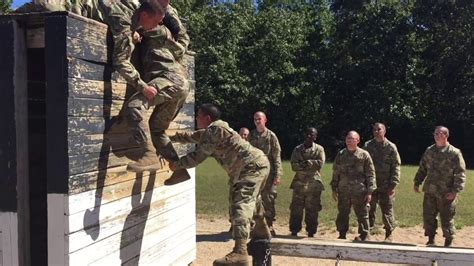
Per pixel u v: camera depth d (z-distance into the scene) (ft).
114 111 14.12
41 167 14.06
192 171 20.81
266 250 16.84
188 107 19.90
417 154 96.43
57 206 12.38
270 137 29.30
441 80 92.53
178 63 14.98
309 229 29.73
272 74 99.81
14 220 12.57
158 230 17.57
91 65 13.04
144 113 13.55
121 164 14.73
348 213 28.27
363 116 94.53
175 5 102.22
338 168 28.32
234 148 16.51
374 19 96.07
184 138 16.96
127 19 13.32
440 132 26.13
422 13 92.89
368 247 16.28
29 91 13.69
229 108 99.81
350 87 97.50
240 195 16.42
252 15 105.19
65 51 12.14
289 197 42.98
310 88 101.14
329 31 102.99
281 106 101.86
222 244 28.32
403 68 95.35
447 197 25.98
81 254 12.92
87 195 13.10
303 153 29.58
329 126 102.06
